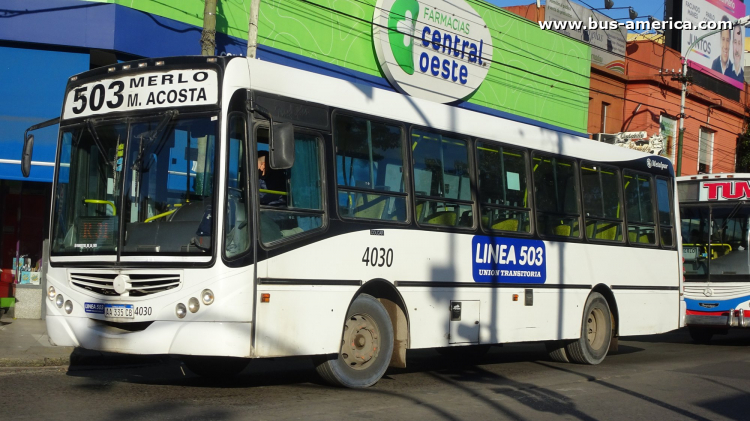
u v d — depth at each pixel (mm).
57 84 13844
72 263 8156
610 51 30891
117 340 7770
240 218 7719
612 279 12867
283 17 17109
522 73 24453
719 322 17406
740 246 17500
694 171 35469
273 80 8180
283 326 7934
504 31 23672
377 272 9008
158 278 7691
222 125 7703
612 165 13164
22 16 13539
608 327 12797
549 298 11586
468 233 10266
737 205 17672
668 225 14359
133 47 14102
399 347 9352
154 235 7777
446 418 7523
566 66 26578
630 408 8609
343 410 7609
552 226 11758
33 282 15398
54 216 8453
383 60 19156
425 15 20234
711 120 36844
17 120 13609
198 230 7621
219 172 7633
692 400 9336
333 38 18297
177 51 14852
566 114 26641
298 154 8344
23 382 9109
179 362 11812
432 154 9953
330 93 8781
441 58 20797
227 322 7492
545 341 12109
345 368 8875
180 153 7836
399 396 8648
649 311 13656
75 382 9180
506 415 7863
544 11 28219
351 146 8914
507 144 11133
